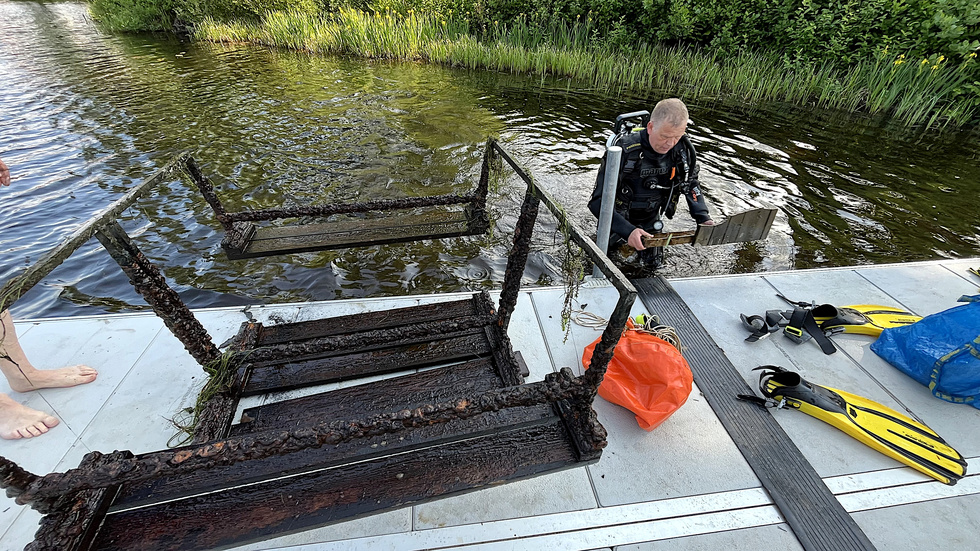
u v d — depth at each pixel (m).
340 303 2.64
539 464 1.47
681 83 8.89
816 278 2.99
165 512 1.33
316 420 1.80
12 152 5.84
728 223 2.80
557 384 1.40
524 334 2.46
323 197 4.68
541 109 7.47
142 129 6.58
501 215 4.38
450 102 7.78
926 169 5.59
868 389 2.21
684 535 1.61
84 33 14.91
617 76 9.07
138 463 1.13
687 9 9.04
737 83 8.29
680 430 1.98
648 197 3.18
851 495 1.74
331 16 12.91
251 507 1.35
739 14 8.79
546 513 1.67
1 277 3.71
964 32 7.13
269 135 6.31
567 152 5.76
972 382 2.03
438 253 3.87
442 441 1.48
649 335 2.16
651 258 3.61
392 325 2.29
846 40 7.88
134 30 15.26
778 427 1.99
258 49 12.38
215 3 14.38
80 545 1.23
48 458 1.78
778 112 7.52
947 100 7.20
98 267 3.80
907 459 1.83
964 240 4.10
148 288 1.65
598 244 2.91
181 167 2.13
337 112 7.25
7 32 14.54
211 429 1.72
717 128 6.78
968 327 2.12
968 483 1.79
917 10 7.36
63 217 4.51
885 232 4.20
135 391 2.08
